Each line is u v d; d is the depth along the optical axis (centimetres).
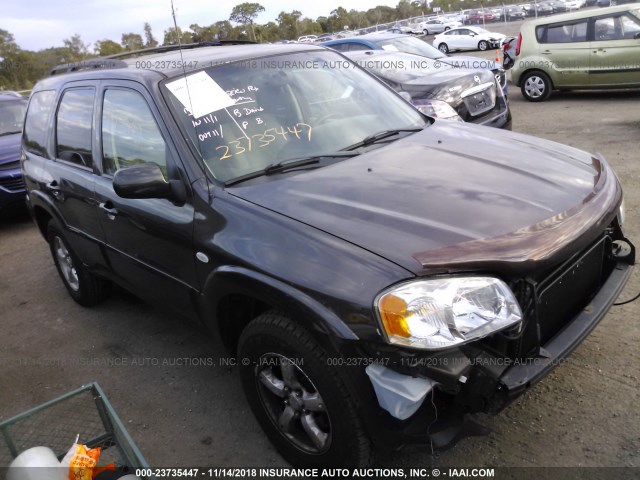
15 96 934
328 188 268
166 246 304
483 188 262
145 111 321
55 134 436
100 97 371
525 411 289
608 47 1034
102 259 394
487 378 212
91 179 374
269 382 266
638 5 1013
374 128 344
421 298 206
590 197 263
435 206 247
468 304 210
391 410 213
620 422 274
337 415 231
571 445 265
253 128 312
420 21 4722
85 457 218
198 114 308
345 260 224
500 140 330
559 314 253
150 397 347
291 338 237
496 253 219
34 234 733
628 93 1098
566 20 1076
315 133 323
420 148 314
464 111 721
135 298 487
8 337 456
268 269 240
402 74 786
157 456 296
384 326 207
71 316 474
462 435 219
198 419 321
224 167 291
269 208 259
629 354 321
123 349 408
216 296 273
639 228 472
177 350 396
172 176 297
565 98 1139
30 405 358
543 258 223
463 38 2931
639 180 591
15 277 588
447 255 216
